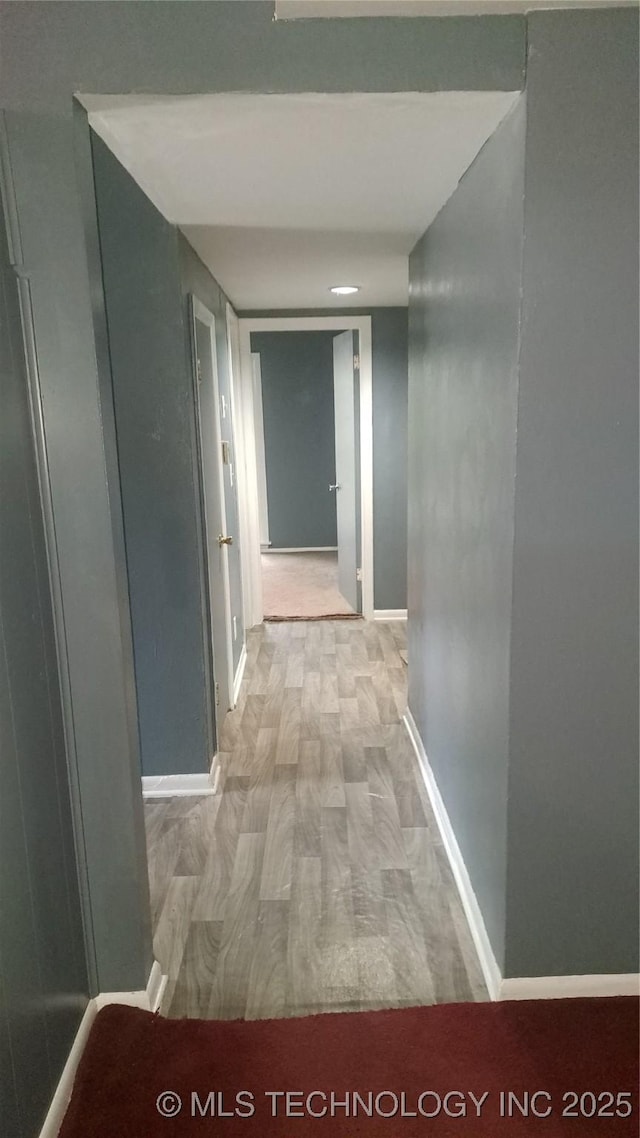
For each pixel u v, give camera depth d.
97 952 1.92
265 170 1.97
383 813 2.89
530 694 1.76
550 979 1.94
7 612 1.47
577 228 1.54
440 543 2.60
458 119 1.64
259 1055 1.81
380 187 2.15
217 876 2.54
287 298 4.39
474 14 1.46
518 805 1.82
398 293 4.27
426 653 3.01
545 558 1.69
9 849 1.46
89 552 1.69
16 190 1.52
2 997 1.41
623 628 1.73
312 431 7.60
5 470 1.47
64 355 1.60
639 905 1.89
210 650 3.14
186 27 1.48
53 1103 1.64
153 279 2.62
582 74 1.48
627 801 1.83
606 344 1.59
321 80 1.50
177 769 3.04
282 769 3.25
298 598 6.07
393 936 2.23
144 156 1.84
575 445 1.64
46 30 1.47
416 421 3.05
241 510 4.94
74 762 1.80
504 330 1.70
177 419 2.73
